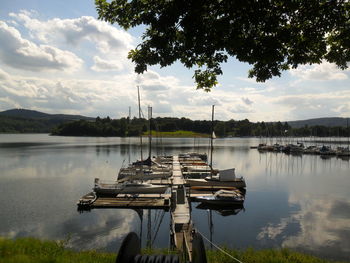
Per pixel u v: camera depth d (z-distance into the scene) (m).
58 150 95.00
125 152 91.50
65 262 8.77
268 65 7.00
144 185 34.28
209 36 5.89
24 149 97.94
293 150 100.81
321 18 5.98
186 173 49.41
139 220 25.20
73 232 21.88
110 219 25.23
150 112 54.38
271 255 12.03
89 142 145.62
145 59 6.75
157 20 5.84
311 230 22.86
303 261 11.95
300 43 6.50
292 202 32.06
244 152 102.19
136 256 4.96
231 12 5.46
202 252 4.31
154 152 96.06
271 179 48.09
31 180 42.12
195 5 5.51
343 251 18.75
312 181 46.00
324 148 94.62
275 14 5.80
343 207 29.80
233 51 6.33
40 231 21.91
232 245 19.83
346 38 6.58
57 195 33.00
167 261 4.86
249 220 25.66
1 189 35.78
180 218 22.72
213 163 70.56
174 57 6.66
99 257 10.41
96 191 33.78
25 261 8.32
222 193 30.70
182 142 163.88
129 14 6.55
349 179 47.81
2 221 24.02
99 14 6.84
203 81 8.65
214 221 25.45
